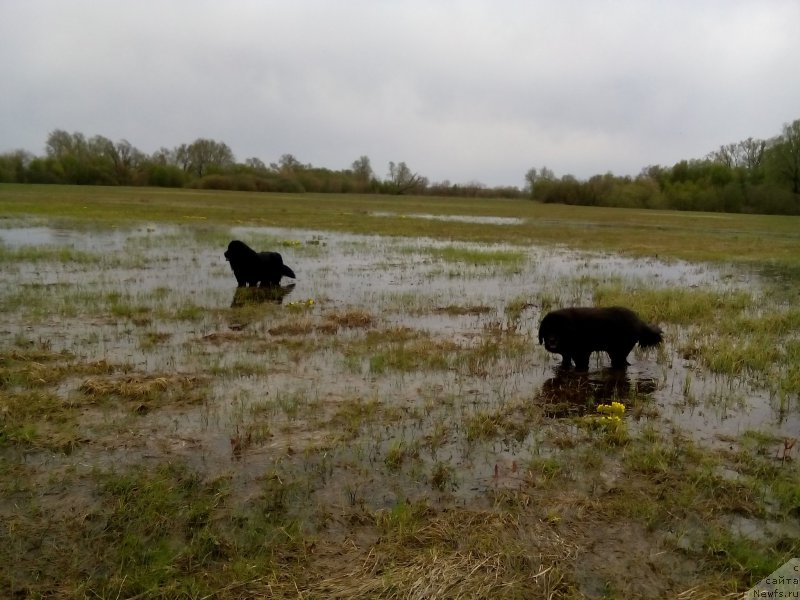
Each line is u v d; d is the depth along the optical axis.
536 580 3.81
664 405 6.98
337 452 5.50
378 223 34.38
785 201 67.75
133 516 4.36
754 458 5.57
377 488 4.89
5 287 12.56
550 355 8.86
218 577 3.76
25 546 4.01
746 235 33.31
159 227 27.42
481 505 4.68
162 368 7.75
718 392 7.41
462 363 8.31
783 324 10.92
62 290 12.41
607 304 12.22
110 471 5.01
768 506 4.74
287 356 8.43
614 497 4.84
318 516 4.45
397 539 4.15
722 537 4.24
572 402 7.03
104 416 6.12
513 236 28.73
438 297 13.04
